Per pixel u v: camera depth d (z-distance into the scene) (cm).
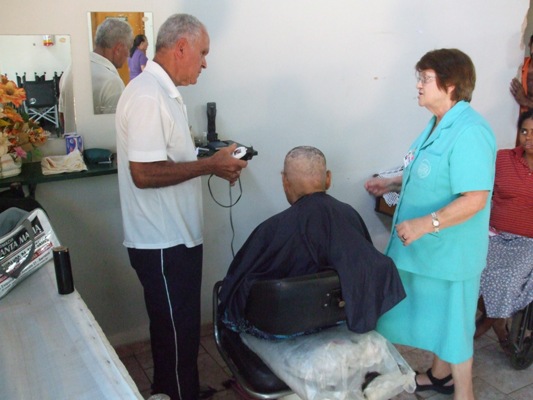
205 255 259
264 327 152
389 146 293
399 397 220
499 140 332
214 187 252
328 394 146
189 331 191
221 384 227
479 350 254
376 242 306
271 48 247
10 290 139
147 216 177
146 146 163
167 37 169
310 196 171
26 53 199
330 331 162
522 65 324
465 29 297
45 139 202
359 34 267
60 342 117
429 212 181
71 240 226
